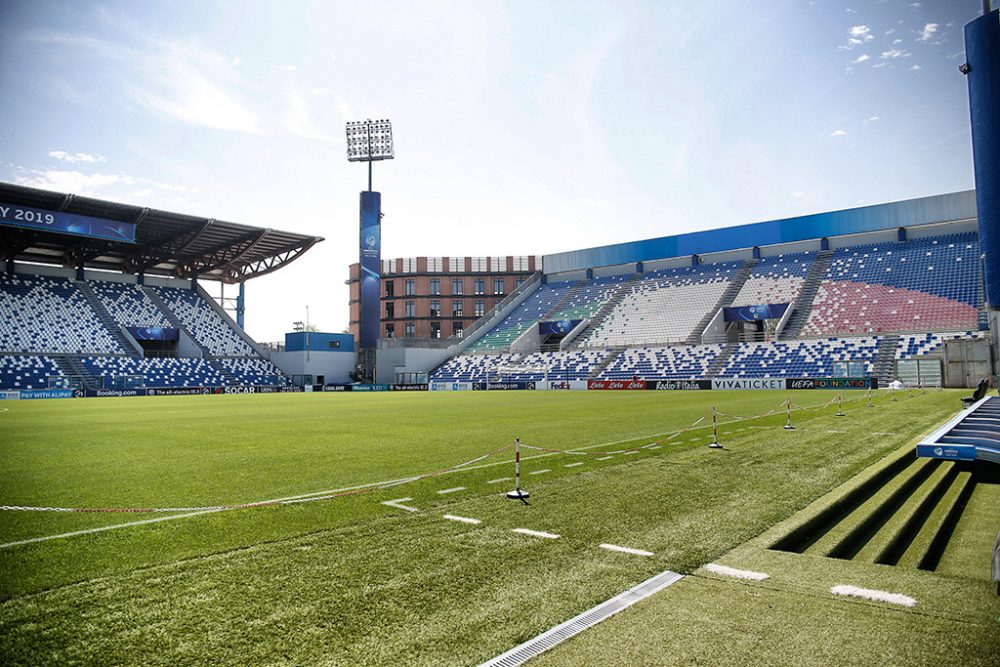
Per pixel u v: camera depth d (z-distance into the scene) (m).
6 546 6.24
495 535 6.50
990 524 8.12
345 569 5.46
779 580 5.09
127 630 4.27
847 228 59.38
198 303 72.31
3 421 23.72
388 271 82.12
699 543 6.11
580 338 64.06
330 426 20.39
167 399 44.69
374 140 68.81
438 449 14.03
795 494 8.21
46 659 3.87
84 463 12.27
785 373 47.16
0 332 54.59
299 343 69.31
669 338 58.06
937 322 46.41
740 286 61.41
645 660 3.75
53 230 50.38
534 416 23.78
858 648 3.88
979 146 14.52
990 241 14.36
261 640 4.09
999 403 16.12
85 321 60.56
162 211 53.31
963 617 4.33
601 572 5.32
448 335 80.44
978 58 14.27
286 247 66.00
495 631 4.19
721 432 16.17
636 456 11.98
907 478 9.62
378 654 3.88
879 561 6.21
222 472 10.98
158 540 6.44
